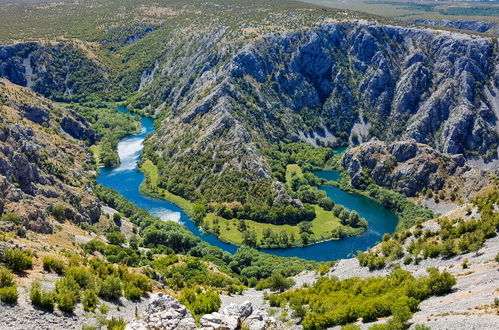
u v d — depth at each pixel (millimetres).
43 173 165500
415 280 79250
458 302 66375
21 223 110812
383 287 84250
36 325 56688
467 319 57969
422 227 116438
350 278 97625
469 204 119812
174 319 63500
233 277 141500
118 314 68875
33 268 73750
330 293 89438
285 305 89750
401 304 67438
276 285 108562
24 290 63625
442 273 76938
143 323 63188
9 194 126062
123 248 135875
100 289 73625
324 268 117688
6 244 79125
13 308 57781
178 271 129000
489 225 97438
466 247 93000
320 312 78312
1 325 54000
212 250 164500
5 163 146000
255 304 97375
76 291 68000
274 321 70875
